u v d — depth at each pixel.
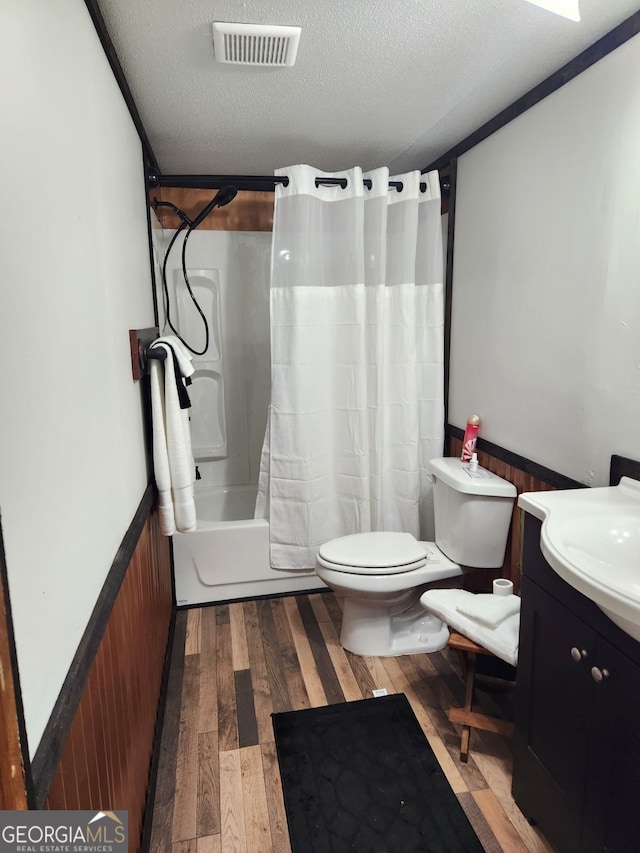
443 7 1.25
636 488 1.34
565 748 1.19
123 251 1.46
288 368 2.25
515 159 1.81
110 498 1.16
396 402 2.38
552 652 1.24
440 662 2.03
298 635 2.22
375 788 1.47
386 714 1.75
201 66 1.49
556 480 1.66
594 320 1.49
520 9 1.26
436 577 1.99
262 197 2.79
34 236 0.74
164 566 2.09
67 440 0.85
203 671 1.98
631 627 0.91
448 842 1.31
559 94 1.58
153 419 1.75
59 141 0.88
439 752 1.60
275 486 2.37
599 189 1.44
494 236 1.98
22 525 0.64
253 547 2.45
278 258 2.18
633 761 0.99
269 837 1.33
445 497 2.11
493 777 1.50
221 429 2.99
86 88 1.08
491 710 1.76
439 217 2.27
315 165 2.46
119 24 1.28
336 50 1.43
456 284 2.29
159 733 1.64
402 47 1.43
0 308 0.61
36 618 0.68
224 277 2.83
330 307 2.29
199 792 1.46
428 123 1.97
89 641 0.88
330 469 2.42
